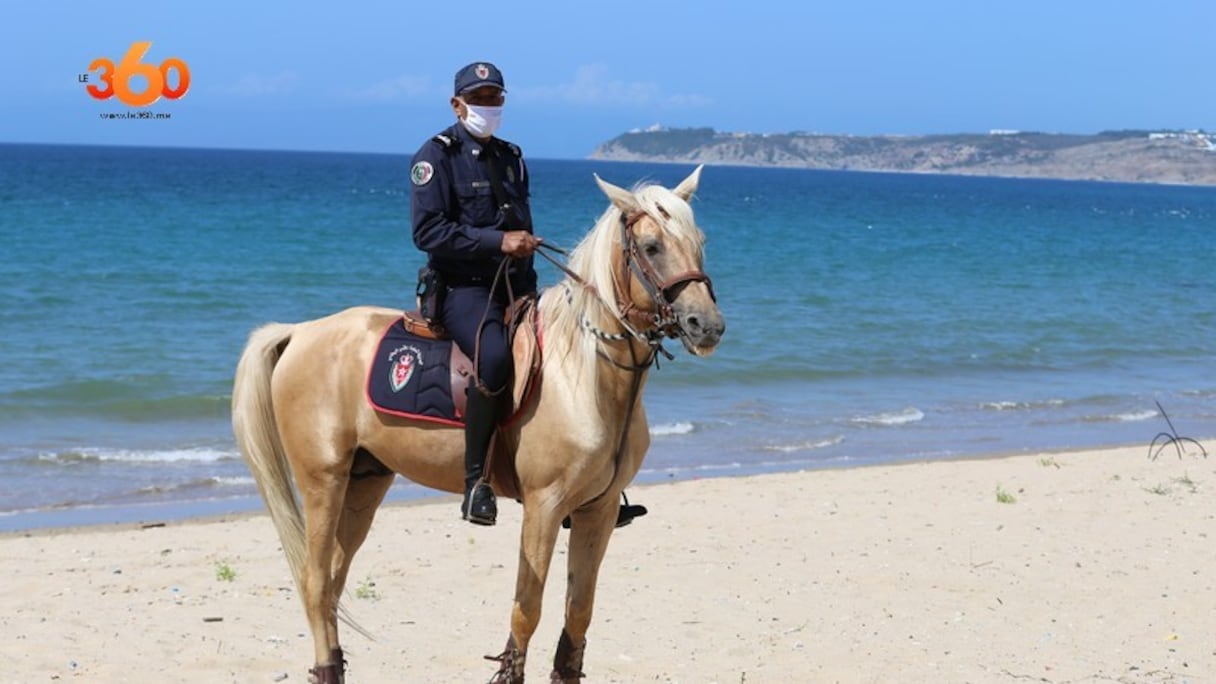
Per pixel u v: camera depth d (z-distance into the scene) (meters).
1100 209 111.25
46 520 11.09
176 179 92.56
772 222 62.88
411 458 6.11
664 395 17.81
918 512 11.48
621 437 5.73
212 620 8.02
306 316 23.08
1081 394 19.56
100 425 14.73
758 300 28.31
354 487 6.53
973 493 12.37
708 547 10.11
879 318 26.28
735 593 8.81
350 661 7.31
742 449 14.89
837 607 8.48
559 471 5.66
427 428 6.03
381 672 7.14
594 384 5.62
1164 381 21.16
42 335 19.92
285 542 6.42
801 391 18.62
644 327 5.51
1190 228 78.94
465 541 10.35
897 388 19.33
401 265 31.94
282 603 8.48
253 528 10.80
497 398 5.82
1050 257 47.09
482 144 5.99
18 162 135.25
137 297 24.39
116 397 15.91
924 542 10.31
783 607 8.48
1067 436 16.52
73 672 6.95
